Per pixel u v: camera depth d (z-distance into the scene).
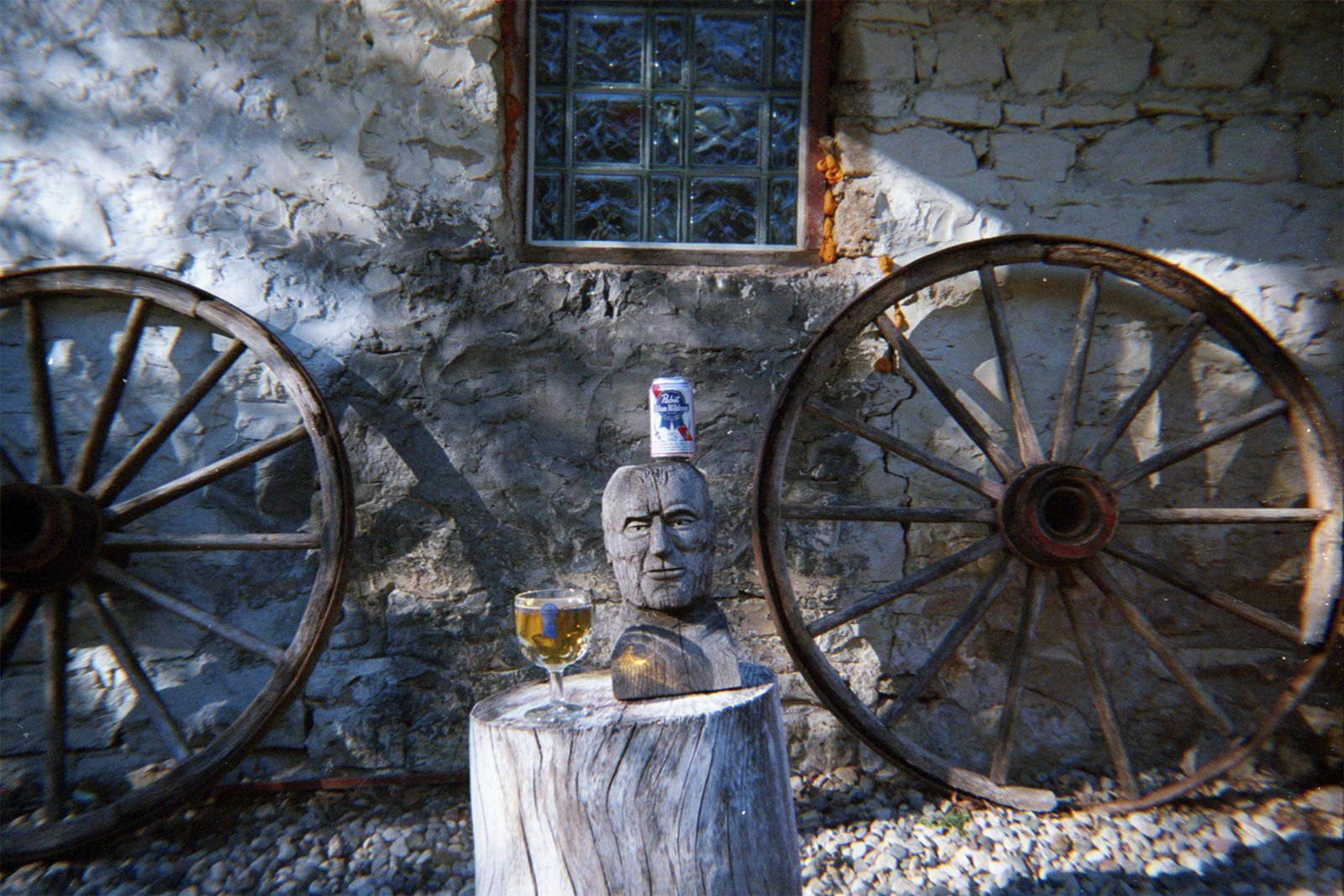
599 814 1.69
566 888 1.70
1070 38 2.86
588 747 1.69
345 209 2.74
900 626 2.84
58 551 2.39
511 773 1.73
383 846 2.46
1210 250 2.87
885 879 2.29
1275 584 2.86
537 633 1.78
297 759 2.73
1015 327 2.85
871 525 2.84
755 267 2.88
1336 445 2.64
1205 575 2.86
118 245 2.70
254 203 2.73
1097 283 2.69
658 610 1.97
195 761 2.43
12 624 2.46
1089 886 2.26
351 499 2.54
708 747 1.73
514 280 2.78
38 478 2.64
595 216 2.97
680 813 1.70
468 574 2.75
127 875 2.35
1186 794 2.69
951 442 2.83
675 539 1.94
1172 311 2.85
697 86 2.97
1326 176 2.88
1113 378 2.86
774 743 1.87
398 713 2.73
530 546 2.77
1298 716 2.83
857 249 2.88
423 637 2.74
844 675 2.82
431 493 2.75
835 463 2.82
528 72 2.92
